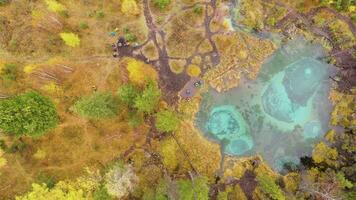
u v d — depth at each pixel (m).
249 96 50.50
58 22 48.03
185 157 49.72
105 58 49.50
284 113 50.38
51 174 48.06
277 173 49.91
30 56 48.19
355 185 44.81
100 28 49.56
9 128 41.56
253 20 50.44
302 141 50.38
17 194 47.50
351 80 50.09
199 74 50.12
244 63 50.25
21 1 48.56
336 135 49.91
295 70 50.62
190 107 50.00
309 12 50.44
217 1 50.41
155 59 49.91
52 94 48.19
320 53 50.56
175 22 49.97
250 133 50.41
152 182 48.72
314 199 47.31
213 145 50.00
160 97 49.50
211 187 49.59
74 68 48.97
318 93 50.44
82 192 44.56
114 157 49.00
